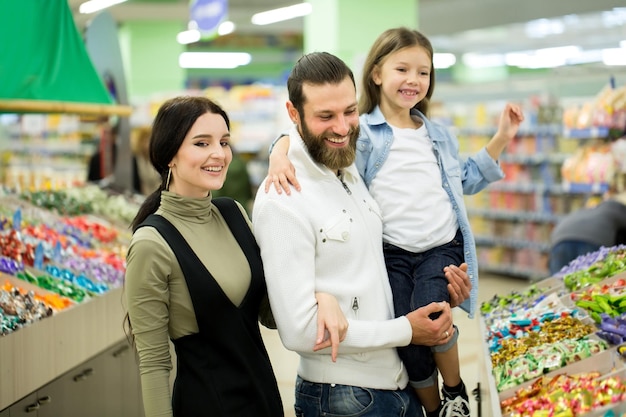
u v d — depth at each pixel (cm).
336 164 227
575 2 1167
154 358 219
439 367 254
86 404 379
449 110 1073
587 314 300
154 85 1662
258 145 1206
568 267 388
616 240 593
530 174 963
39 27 438
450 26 1473
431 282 244
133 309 219
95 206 573
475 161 282
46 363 335
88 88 471
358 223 236
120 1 1296
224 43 2398
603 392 221
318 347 219
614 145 672
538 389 246
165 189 234
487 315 364
